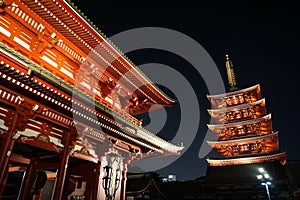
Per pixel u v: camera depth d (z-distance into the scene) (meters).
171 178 49.41
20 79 9.06
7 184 14.37
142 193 22.83
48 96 10.38
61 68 15.20
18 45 12.45
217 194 28.58
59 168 12.06
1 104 9.91
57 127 12.45
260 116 41.50
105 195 15.31
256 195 25.98
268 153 34.53
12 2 11.87
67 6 12.79
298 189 26.69
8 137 9.80
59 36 14.56
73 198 17.28
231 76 46.47
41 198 15.72
